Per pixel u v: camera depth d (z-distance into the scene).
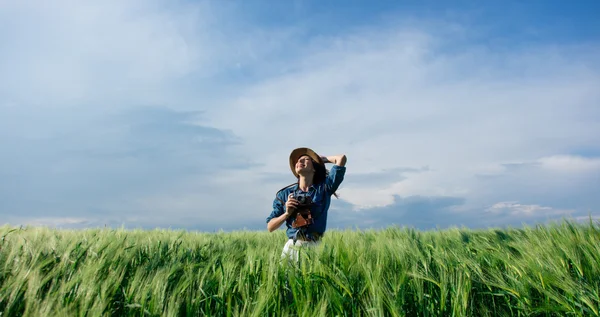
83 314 2.45
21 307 2.59
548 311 2.85
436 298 2.94
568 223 4.90
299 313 2.62
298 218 4.00
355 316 2.69
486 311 2.89
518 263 3.47
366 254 3.56
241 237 7.05
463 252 4.02
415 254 3.67
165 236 6.08
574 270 3.51
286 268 3.17
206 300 2.82
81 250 3.70
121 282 3.16
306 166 4.27
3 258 3.37
